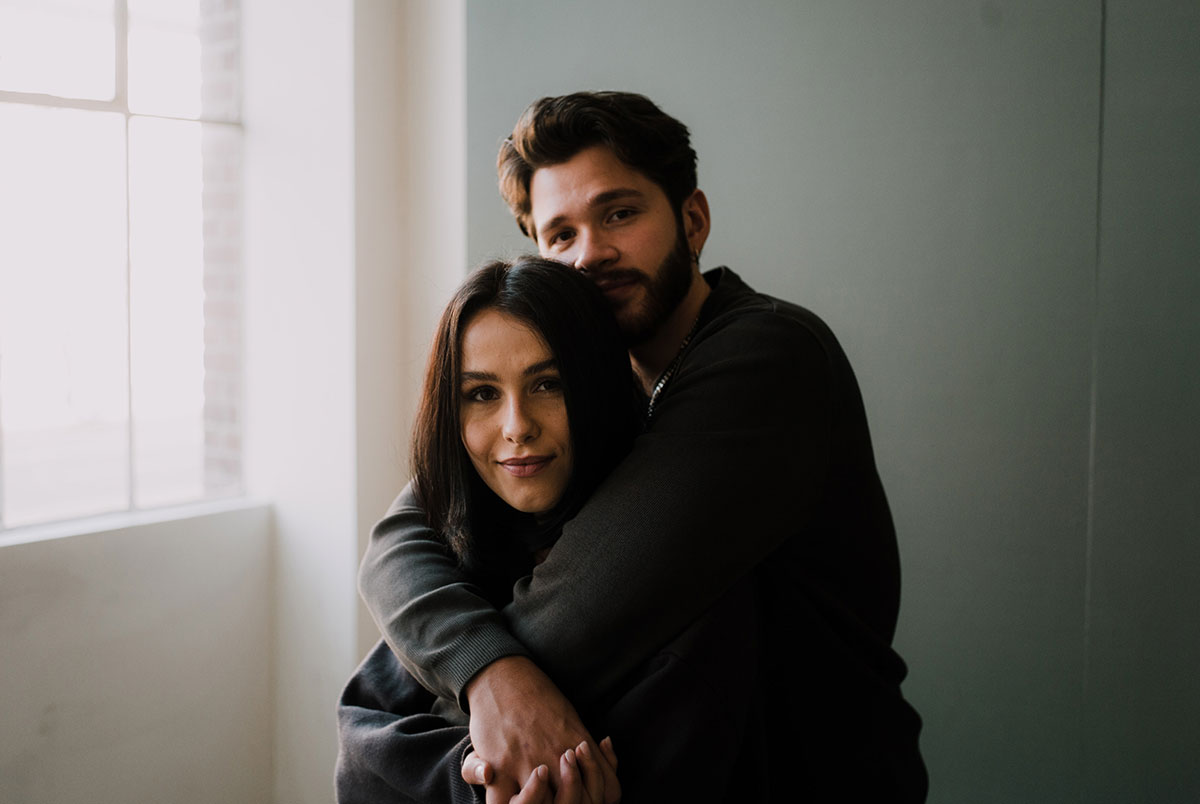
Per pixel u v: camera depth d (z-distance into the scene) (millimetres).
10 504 2951
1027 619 1731
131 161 2549
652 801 927
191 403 2756
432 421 1082
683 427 1007
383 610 1107
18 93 2350
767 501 989
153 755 2398
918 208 1781
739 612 996
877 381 1849
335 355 2562
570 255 1187
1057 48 1635
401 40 2604
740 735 964
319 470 2609
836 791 1066
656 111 1188
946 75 1738
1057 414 1680
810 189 1889
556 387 1023
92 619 2252
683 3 2000
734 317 1114
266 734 2703
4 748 2082
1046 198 1666
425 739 1045
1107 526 1648
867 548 1152
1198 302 1554
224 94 2709
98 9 2482
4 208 2457
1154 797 1631
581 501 1064
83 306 2568
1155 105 1566
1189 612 1589
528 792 883
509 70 2221
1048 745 1722
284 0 2586
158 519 2416
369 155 2537
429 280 2609
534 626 1008
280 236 2641
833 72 1848
